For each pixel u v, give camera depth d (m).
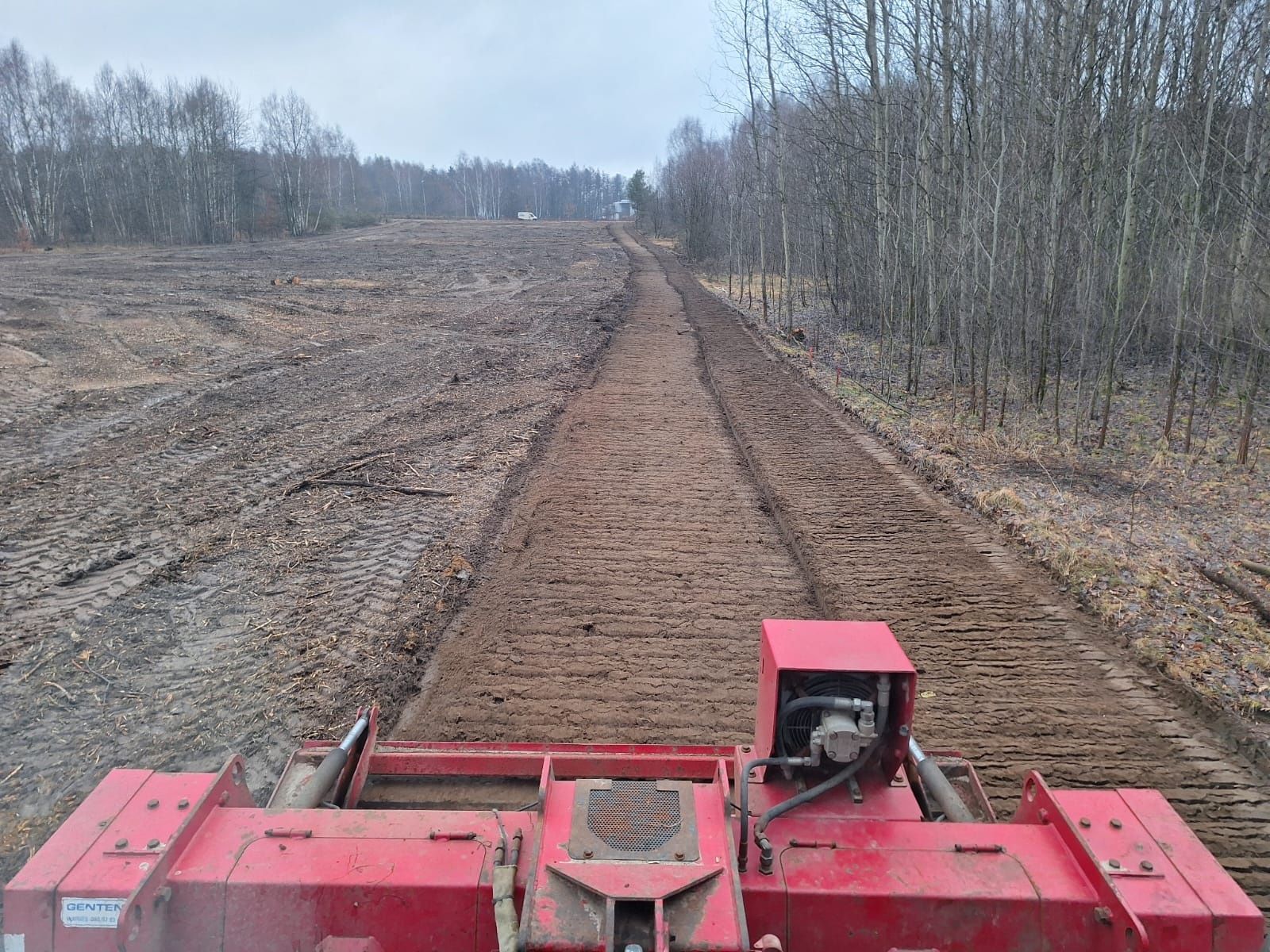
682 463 12.48
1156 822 3.28
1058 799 3.40
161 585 8.11
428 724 5.99
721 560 8.96
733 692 6.47
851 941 2.95
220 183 71.06
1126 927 2.79
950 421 15.29
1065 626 7.63
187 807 3.29
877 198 20.67
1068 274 16.16
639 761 4.17
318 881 2.97
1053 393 17.42
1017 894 2.95
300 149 80.94
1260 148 12.86
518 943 2.62
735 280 43.88
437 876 3.00
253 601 7.80
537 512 10.25
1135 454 13.45
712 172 53.34
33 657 6.77
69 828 3.16
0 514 9.84
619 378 18.77
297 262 46.78
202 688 6.38
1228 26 14.55
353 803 4.08
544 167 192.25
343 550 9.00
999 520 10.10
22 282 32.69
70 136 65.06
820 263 33.84
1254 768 5.70
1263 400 16.03
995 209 15.16
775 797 3.42
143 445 12.75
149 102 69.19
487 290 35.97
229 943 2.93
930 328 20.78
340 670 6.62
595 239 71.50
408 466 11.93
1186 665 6.86
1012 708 6.34
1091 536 9.59
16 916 2.89
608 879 2.79
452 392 16.89
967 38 16.81
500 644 7.12
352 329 24.45
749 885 2.96
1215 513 10.77
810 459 12.79
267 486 11.04
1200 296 14.27
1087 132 14.18
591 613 7.71
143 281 34.62
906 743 3.42
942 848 3.17
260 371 18.45
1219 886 2.97
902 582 8.48
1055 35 13.85
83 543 9.06
